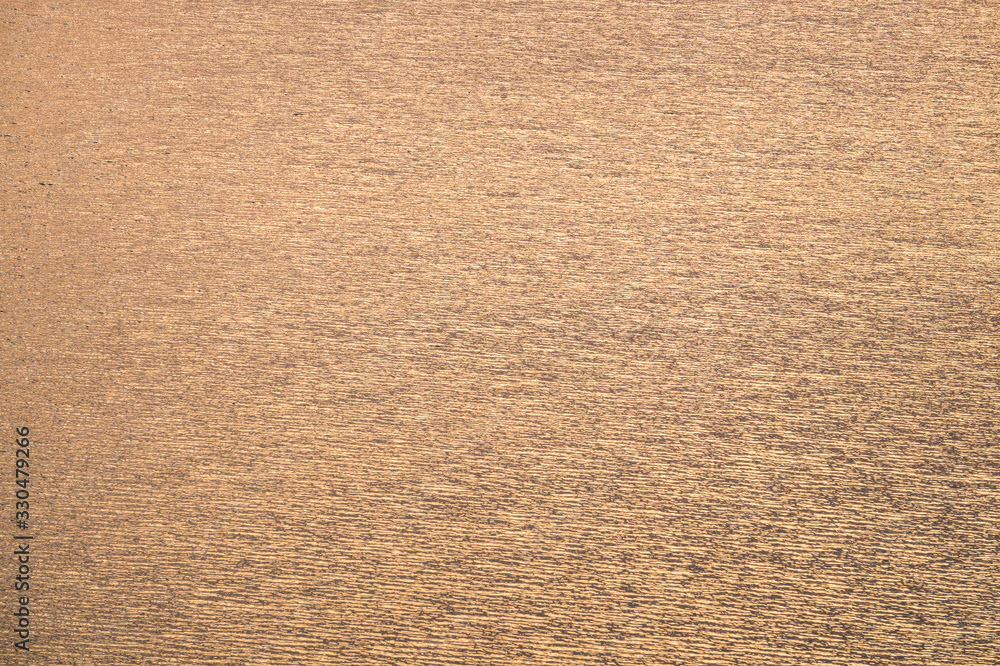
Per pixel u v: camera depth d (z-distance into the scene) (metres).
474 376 1.00
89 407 1.01
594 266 1.04
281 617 0.92
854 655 0.87
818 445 0.95
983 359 0.98
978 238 1.03
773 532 0.92
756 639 0.88
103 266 1.07
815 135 1.09
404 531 0.94
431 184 1.09
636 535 0.93
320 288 1.05
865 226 1.04
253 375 1.02
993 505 0.92
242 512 0.96
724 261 1.04
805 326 1.00
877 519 0.92
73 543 0.95
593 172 1.08
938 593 0.89
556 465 0.96
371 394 1.00
